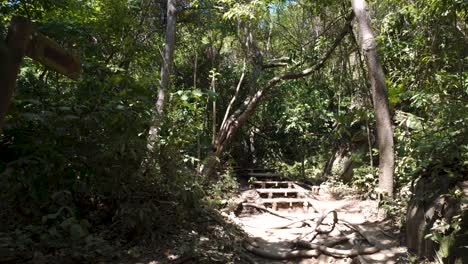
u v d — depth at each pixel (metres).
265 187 8.63
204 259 3.51
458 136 3.93
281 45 10.44
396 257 3.98
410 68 6.60
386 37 6.91
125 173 3.68
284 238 4.97
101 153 3.47
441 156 3.99
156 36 8.93
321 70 9.76
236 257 3.90
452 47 5.51
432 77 5.77
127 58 7.17
